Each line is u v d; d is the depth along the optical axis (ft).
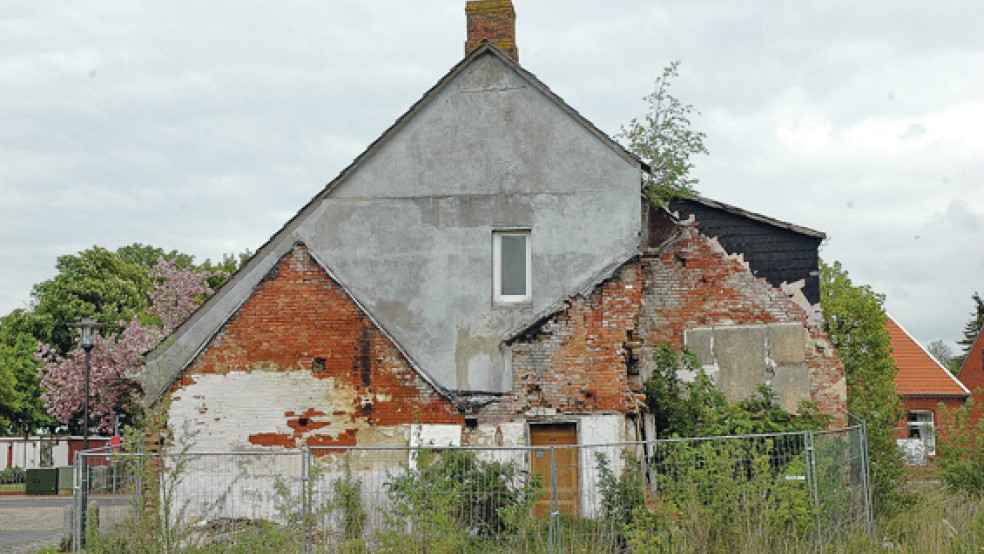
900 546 39.70
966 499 53.01
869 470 50.08
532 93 57.06
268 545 39.50
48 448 131.75
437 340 55.67
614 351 51.93
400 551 38.06
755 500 38.73
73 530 46.50
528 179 56.34
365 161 58.18
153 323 117.60
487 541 38.58
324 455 52.42
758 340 58.59
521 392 52.11
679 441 39.40
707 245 59.93
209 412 54.03
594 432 51.21
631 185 55.26
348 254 57.41
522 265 56.49
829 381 57.82
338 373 53.26
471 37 61.00
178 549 39.06
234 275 56.65
